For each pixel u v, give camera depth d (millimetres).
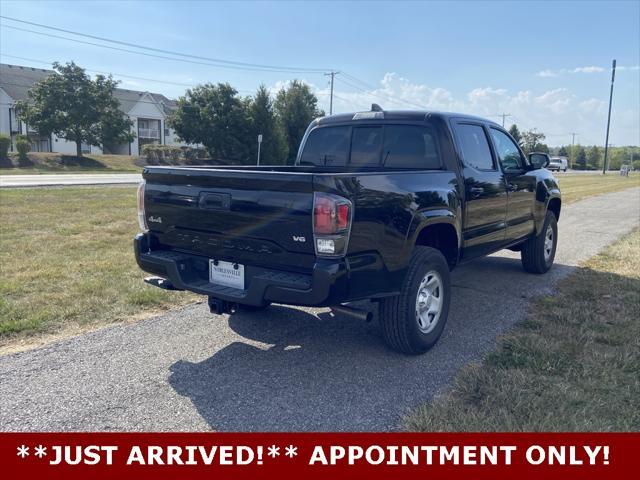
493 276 7230
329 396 3684
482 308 5715
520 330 4980
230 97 47500
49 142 52000
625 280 6797
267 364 4207
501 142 6129
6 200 14062
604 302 5820
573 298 6035
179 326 5012
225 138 46594
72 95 40688
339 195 3516
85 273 6613
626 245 9586
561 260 8320
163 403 3559
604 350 4398
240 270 4016
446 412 3398
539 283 6809
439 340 4758
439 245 5090
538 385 3740
